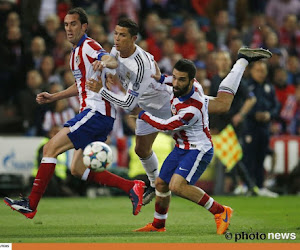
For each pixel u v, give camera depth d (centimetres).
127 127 5278
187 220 3472
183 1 6994
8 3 5731
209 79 5784
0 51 5541
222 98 3123
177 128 2766
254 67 4975
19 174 4850
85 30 2953
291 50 6962
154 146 4875
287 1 7356
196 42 6269
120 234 2908
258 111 4975
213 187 5106
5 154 4853
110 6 6544
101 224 3294
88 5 6494
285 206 4266
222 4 7012
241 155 5038
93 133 2941
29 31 5878
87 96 2958
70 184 4891
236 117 4906
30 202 2862
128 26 2886
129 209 4038
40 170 2875
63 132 2909
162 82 3034
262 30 6550
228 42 6500
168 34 6550
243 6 7056
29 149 4891
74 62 2952
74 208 4075
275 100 5059
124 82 2998
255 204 4388
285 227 3186
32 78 5212
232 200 4678
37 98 3131
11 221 3400
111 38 6338
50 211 3903
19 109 5191
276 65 6094
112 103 2939
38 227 3162
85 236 2839
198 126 2797
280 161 5422
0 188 4784
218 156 5056
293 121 6078
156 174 3281
